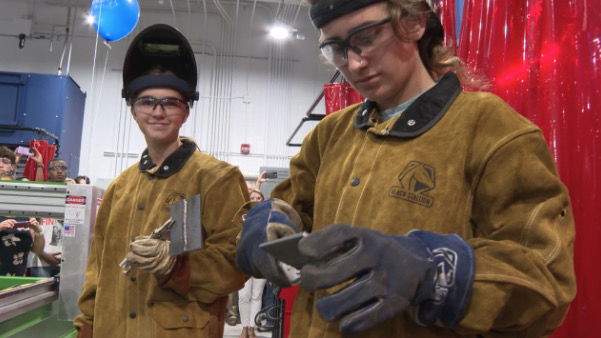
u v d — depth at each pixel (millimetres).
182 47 1479
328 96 3293
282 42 7652
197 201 1067
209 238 1354
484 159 634
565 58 949
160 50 1480
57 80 5965
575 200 911
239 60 7582
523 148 618
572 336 896
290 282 604
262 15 7680
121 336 1315
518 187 610
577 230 904
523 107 1066
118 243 1408
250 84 7547
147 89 1403
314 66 7656
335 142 815
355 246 480
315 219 769
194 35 7504
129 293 1330
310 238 468
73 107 6414
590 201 881
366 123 746
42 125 5844
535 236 571
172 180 1406
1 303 1272
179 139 1523
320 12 667
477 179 646
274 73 7613
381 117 751
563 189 604
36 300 1506
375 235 490
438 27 762
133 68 1472
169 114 1407
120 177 1555
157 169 1429
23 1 7160
